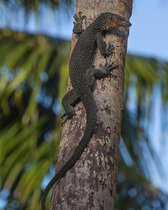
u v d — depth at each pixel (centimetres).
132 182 1433
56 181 752
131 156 1398
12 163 1326
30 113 1334
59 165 760
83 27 912
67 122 809
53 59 1403
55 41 1442
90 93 813
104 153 755
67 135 786
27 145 1345
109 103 801
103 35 886
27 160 1329
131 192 1484
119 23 879
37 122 1375
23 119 1362
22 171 1368
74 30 920
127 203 1493
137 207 1495
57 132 1330
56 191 739
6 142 1353
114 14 885
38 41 1430
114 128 783
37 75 1365
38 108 1398
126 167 1409
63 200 724
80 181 732
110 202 731
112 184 745
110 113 792
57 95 1400
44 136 1389
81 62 877
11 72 1361
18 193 1324
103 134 768
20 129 1372
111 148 765
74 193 725
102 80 823
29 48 1410
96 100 803
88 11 911
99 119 781
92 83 821
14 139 1355
